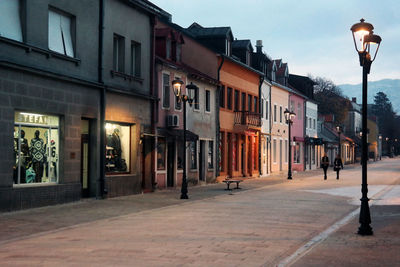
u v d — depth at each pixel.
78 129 18.11
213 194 22.89
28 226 12.34
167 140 25.36
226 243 10.05
